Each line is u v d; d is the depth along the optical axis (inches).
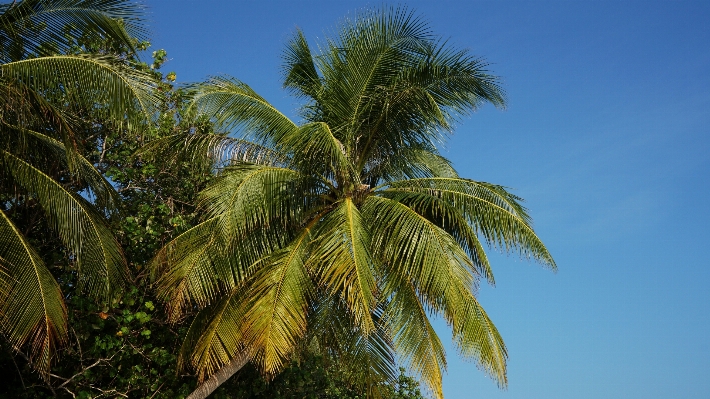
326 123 540.4
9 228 415.5
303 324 486.3
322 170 535.8
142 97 419.5
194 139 543.8
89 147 577.6
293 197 530.9
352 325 568.7
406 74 550.6
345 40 561.0
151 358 526.0
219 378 531.2
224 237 512.4
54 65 415.2
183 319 563.2
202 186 617.6
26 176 441.1
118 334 507.2
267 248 535.8
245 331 483.2
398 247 501.0
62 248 535.8
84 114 559.2
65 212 446.9
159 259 524.4
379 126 566.6
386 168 577.9
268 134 537.3
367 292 463.8
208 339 509.7
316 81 583.2
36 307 408.8
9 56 423.2
